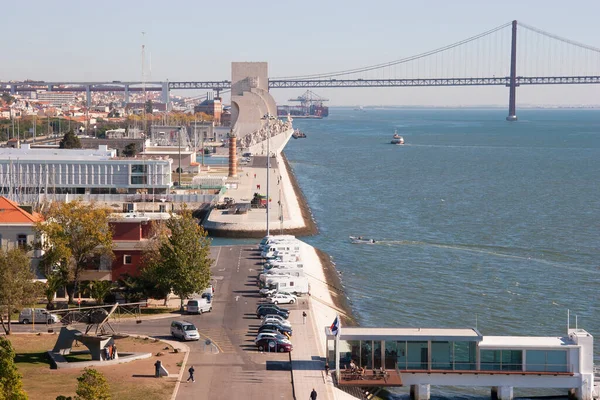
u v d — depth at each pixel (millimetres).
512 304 163500
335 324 110938
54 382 102375
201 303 139750
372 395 109812
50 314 132750
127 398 98062
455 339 112688
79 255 150000
